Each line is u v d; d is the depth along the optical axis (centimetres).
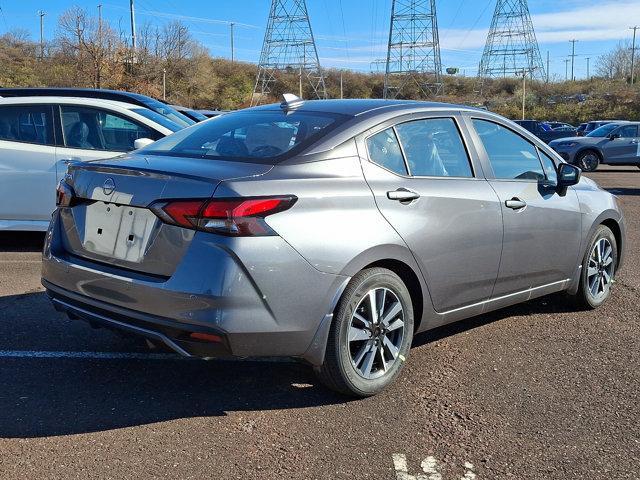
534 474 286
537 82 8294
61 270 360
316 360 332
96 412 336
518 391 371
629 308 537
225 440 310
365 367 352
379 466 290
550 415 342
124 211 335
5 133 674
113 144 692
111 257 340
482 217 404
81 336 448
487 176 425
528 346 445
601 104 6638
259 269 305
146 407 344
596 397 364
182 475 279
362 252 336
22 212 675
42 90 734
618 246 559
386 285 354
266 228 307
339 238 329
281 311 312
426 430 324
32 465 284
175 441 308
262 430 321
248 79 7344
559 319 506
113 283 328
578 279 507
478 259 405
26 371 386
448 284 390
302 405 349
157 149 393
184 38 6047
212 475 279
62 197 374
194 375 388
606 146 2206
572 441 315
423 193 372
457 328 482
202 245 305
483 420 335
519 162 460
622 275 652
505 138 457
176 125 729
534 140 481
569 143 2255
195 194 308
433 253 375
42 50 5725
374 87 8556
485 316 513
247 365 405
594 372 400
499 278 425
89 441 306
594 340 459
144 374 388
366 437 315
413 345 444
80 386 368
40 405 342
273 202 311
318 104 409
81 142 687
